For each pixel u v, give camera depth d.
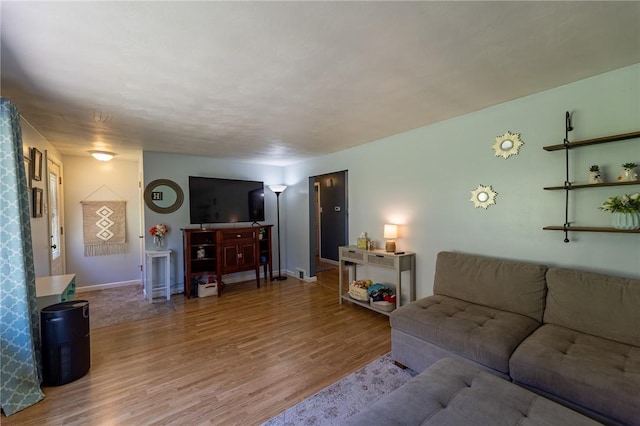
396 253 3.31
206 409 1.91
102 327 3.25
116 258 4.97
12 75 1.88
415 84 2.14
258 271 4.89
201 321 3.42
